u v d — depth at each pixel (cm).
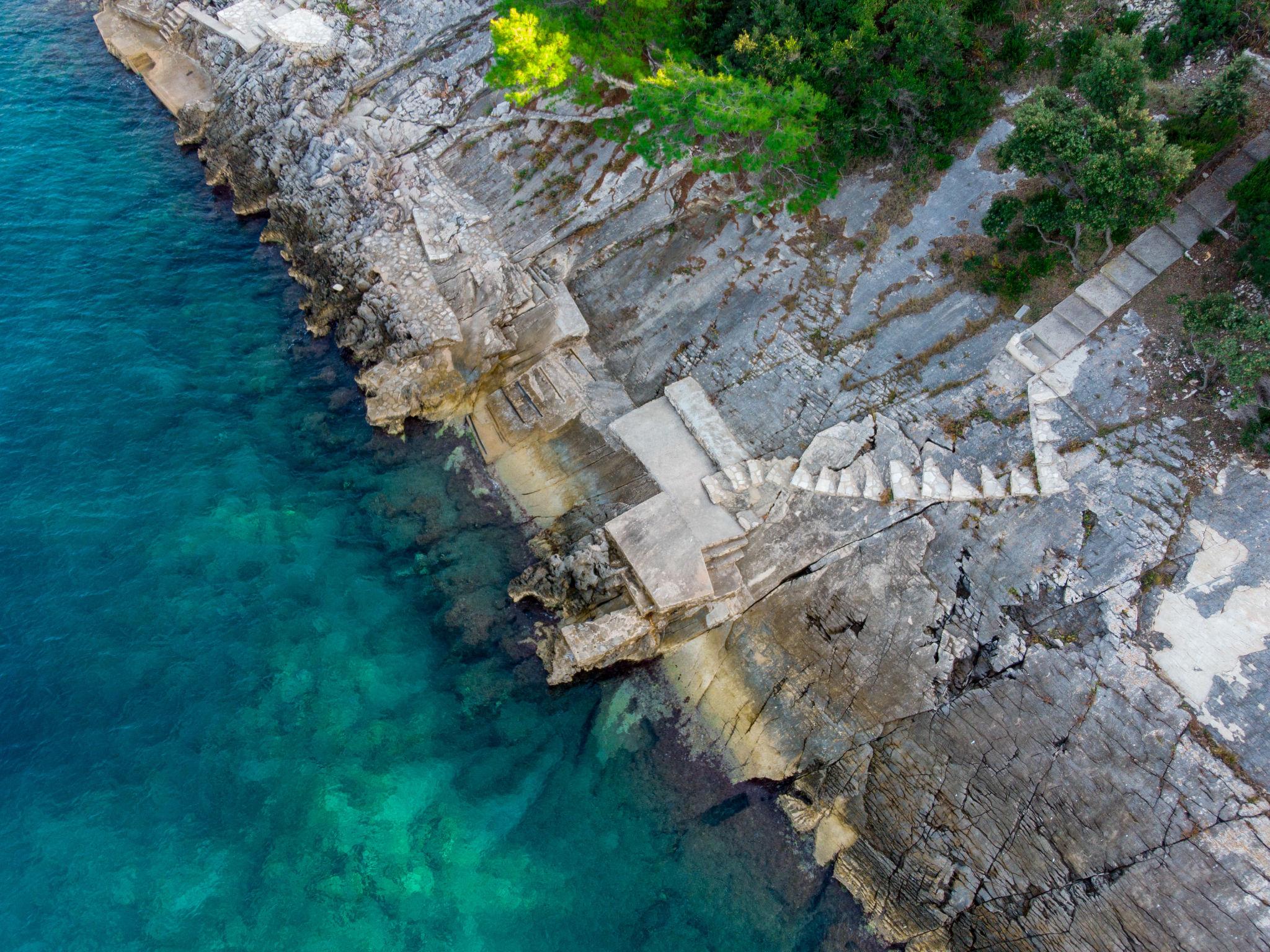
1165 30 3509
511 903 3128
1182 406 3203
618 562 3559
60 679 3341
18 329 4200
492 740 3441
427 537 3878
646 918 3155
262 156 4697
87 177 4894
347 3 4897
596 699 3550
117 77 5434
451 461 4084
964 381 3519
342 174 4409
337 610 3650
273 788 3231
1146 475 3166
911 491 3425
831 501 3538
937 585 3328
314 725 3381
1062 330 3409
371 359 4159
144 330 4319
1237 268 3219
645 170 4112
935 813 3181
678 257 4128
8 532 3631
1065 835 2977
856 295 3775
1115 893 2872
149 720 3303
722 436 3791
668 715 3525
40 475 3803
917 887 3172
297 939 2964
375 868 3133
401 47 4725
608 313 4216
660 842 3300
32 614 3462
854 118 3753
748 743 3447
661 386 4044
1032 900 3002
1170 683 2938
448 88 4534
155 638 3475
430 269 4081
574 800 3353
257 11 4984
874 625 3381
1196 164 3275
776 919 3194
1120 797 2919
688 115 3641
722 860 3281
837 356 3741
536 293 4156
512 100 4084
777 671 3478
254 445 4041
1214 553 3011
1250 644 2888
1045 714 3077
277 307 4509
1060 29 3694
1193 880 2773
